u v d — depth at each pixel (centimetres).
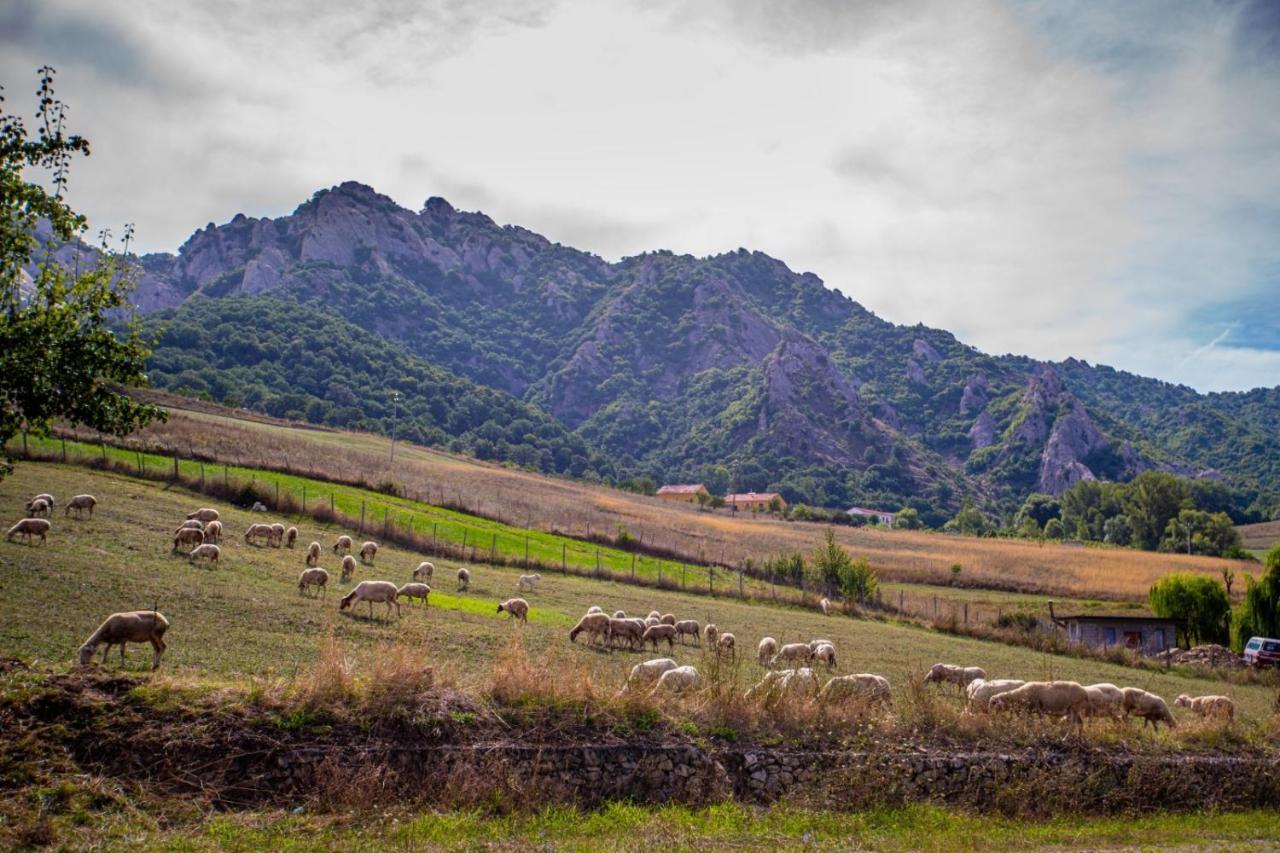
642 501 15112
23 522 3170
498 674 1606
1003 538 16025
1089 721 2000
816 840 1379
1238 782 1902
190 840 1134
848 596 6338
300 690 1438
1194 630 6062
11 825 1098
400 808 1298
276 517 5212
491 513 7662
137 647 1984
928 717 1858
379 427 19288
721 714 1683
